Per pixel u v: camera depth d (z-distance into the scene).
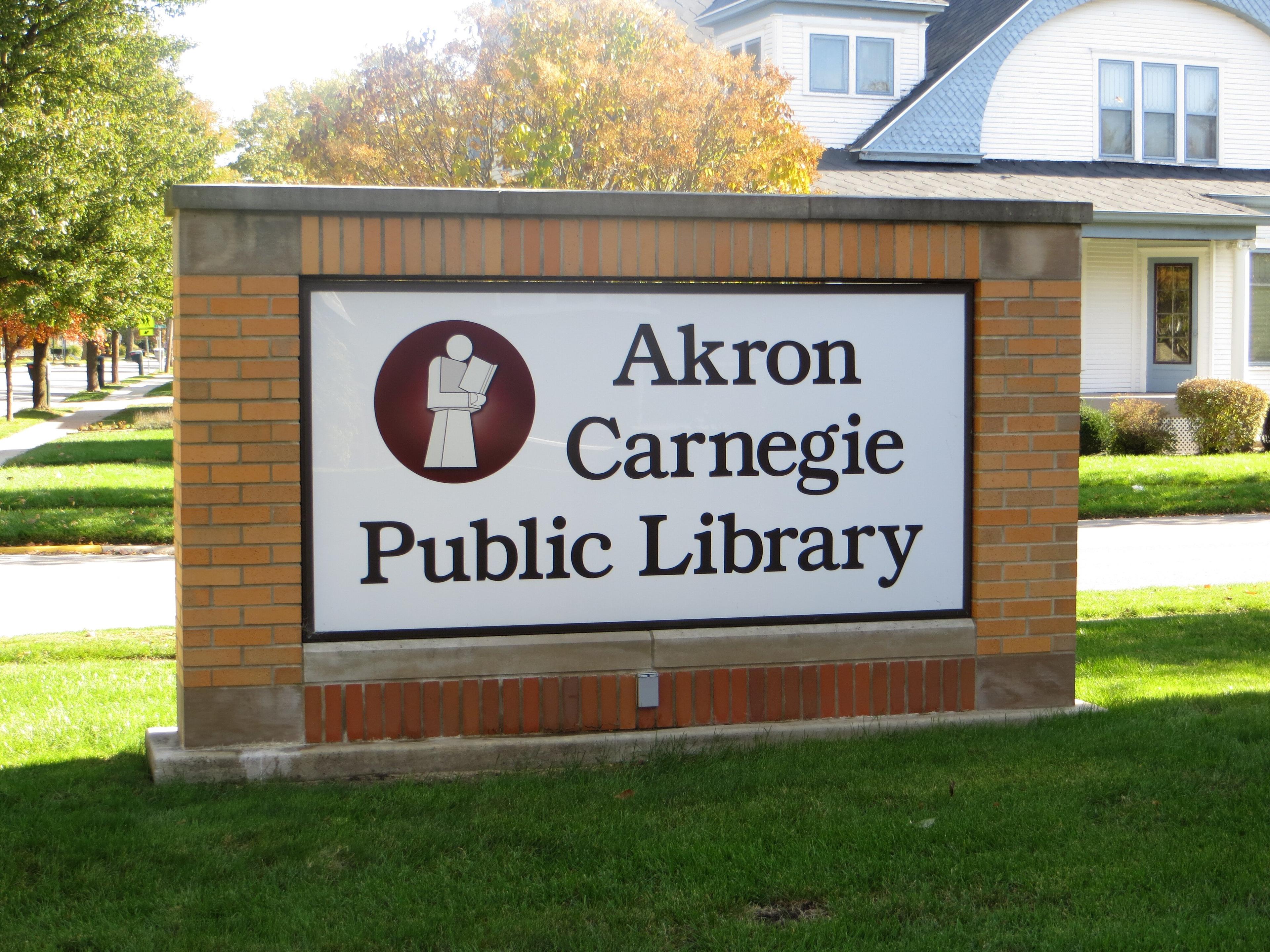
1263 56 26.12
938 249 5.79
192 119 33.44
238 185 5.18
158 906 4.07
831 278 5.72
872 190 21.83
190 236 5.18
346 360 5.39
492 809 4.92
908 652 5.88
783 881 4.23
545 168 15.52
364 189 5.28
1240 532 14.88
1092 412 21.73
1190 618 9.20
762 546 5.77
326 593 5.42
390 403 5.43
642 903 4.12
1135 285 25.41
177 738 5.50
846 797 5.00
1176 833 4.62
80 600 10.49
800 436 5.78
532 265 5.45
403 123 16.45
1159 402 23.05
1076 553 6.00
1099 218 21.83
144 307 27.69
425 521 5.48
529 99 15.80
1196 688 6.86
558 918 4.01
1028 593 5.96
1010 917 4.00
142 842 4.54
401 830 4.69
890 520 5.88
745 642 5.72
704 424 5.69
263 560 5.30
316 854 4.49
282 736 5.36
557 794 5.06
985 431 5.87
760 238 5.64
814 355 5.77
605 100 15.80
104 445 23.03
